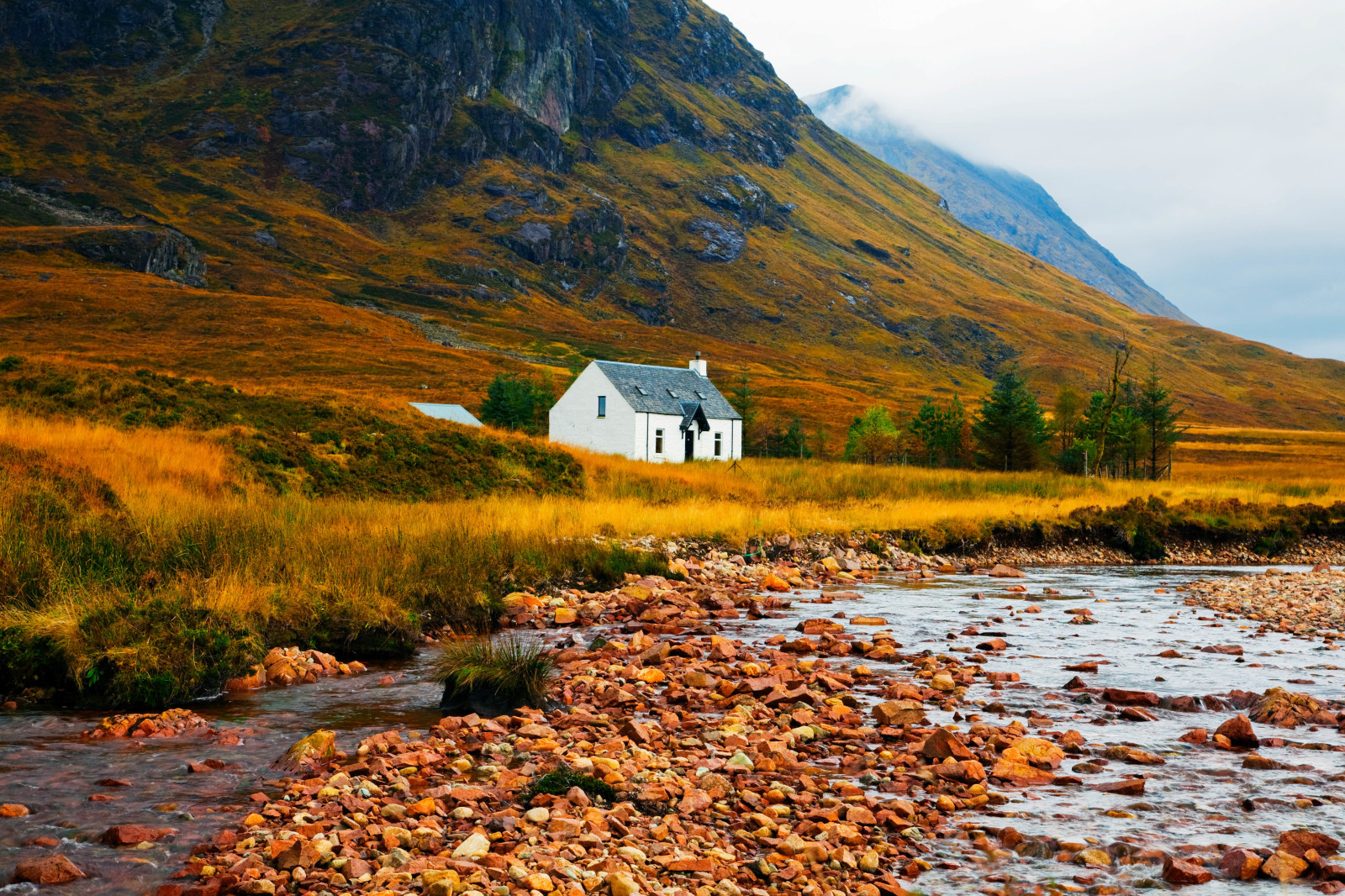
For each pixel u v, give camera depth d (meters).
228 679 13.21
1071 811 8.59
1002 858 7.55
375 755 9.92
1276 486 62.31
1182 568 37.09
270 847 7.27
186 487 25.48
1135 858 7.47
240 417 35.41
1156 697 12.66
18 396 31.86
